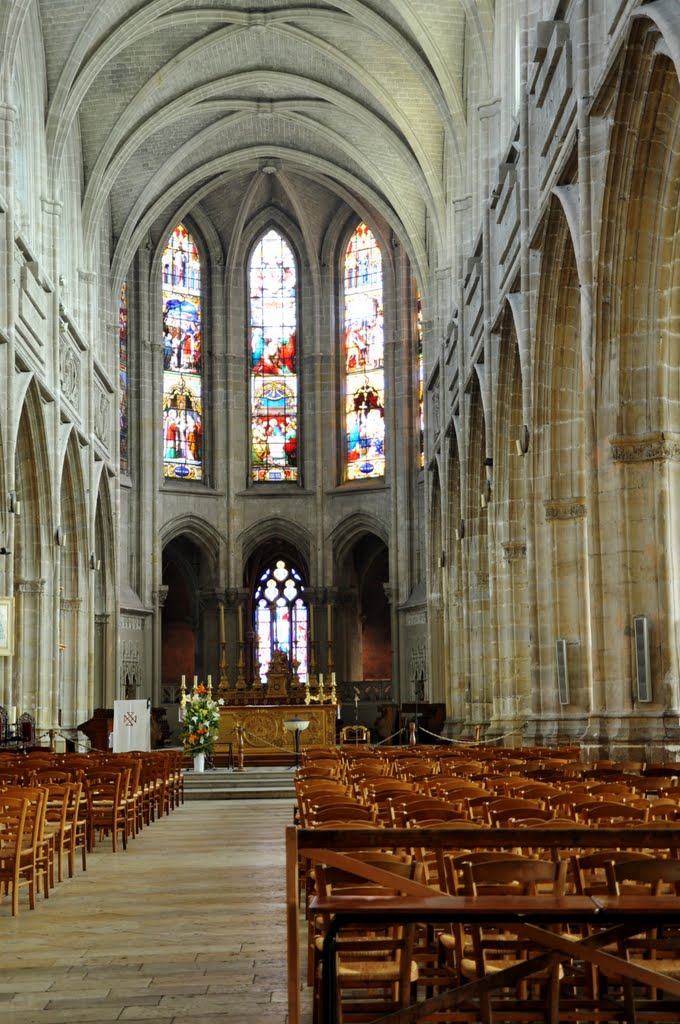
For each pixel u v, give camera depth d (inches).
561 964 289.7
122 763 753.6
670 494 818.8
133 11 1498.5
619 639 823.1
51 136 1482.5
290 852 230.1
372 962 293.1
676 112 759.1
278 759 1480.1
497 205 1269.7
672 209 793.6
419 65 1534.2
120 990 330.0
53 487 1448.1
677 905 221.0
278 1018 299.1
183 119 1886.1
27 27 1407.5
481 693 1498.5
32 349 1357.0
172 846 729.6
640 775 619.2
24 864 487.5
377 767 658.2
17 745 1186.6
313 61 1763.0
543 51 970.1
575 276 1000.2
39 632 1422.2
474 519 1508.4
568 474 1038.4
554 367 1031.0
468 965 278.1
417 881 252.1
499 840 232.5
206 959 371.2
